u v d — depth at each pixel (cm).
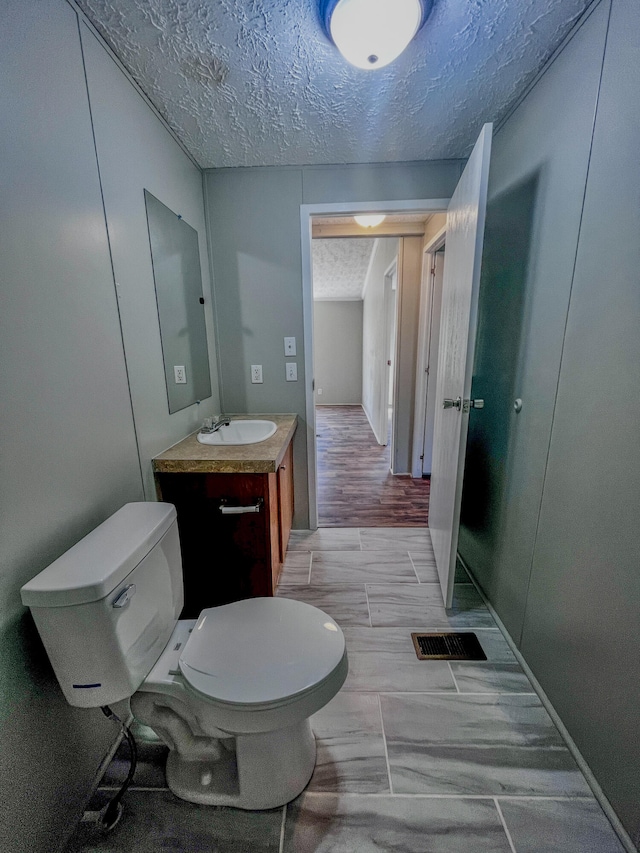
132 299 127
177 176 165
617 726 93
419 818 95
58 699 89
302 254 203
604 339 98
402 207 194
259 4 97
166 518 105
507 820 94
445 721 120
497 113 149
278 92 133
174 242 161
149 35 108
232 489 149
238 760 94
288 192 196
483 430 178
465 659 143
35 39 84
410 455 342
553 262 121
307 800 99
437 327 308
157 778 104
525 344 138
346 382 679
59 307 92
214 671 90
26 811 81
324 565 203
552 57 118
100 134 109
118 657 84
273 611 110
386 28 100
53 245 90
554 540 120
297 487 235
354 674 137
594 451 102
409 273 306
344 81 128
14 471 79
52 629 78
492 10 101
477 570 187
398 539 230
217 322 213
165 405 153
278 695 84
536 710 123
